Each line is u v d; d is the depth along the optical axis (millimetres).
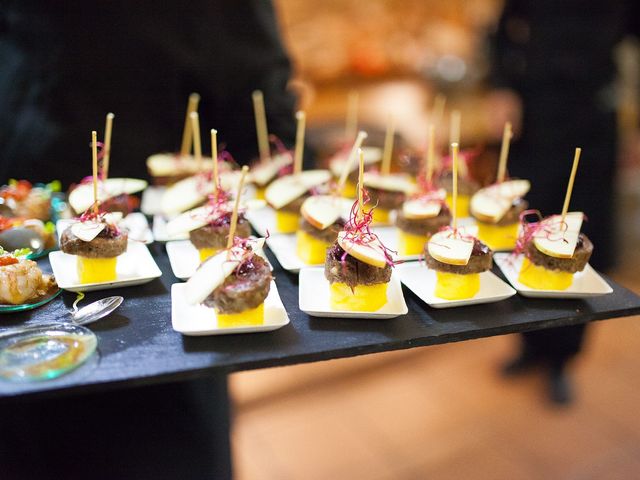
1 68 2477
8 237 1933
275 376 3164
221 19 2580
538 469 2652
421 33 4785
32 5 2412
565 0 2982
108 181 2215
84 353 1480
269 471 2611
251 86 2719
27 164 2518
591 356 3355
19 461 1794
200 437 1997
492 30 3500
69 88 2510
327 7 4559
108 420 1853
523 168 3273
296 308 1762
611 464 2678
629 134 4410
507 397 3066
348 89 4578
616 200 3217
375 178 2438
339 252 1728
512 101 3721
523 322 1708
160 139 2715
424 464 2680
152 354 1516
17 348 1483
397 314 1681
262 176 2518
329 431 2844
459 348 3422
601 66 3064
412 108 4254
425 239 2061
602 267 3236
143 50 2535
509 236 2193
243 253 1651
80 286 1765
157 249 2129
